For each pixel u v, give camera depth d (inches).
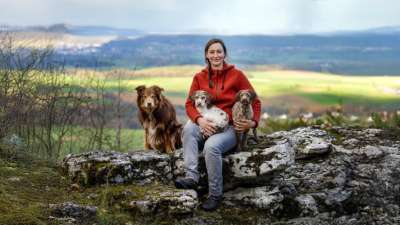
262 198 206.1
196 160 204.4
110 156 217.2
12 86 260.4
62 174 222.7
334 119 449.7
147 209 187.3
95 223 177.0
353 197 211.2
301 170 224.2
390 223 197.2
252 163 207.6
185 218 190.9
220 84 215.8
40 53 283.7
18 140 254.4
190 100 214.4
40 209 177.5
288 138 233.3
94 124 332.8
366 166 230.8
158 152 229.9
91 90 329.7
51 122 290.5
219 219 196.4
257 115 211.6
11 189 194.5
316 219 200.2
